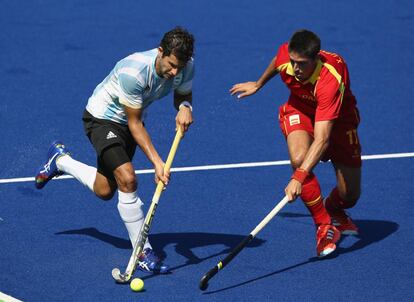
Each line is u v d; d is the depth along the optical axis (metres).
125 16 48.75
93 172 25.66
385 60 43.44
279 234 26.64
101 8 50.03
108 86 23.98
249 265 24.67
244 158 32.44
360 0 52.22
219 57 43.28
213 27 47.34
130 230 23.77
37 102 37.53
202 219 27.58
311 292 23.17
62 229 26.66
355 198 26.19
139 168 31.33
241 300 22.66
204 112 36.81
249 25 47.75
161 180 23.00
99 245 25.69
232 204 28.62
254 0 51.88
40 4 50.53
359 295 23.03
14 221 27.06
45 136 34.03
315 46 22.50
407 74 41.72
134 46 44.41
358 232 26.94
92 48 44.09
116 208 28.16
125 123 24.14
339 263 24.88
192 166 31.59
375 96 39.03
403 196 29.42
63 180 30.02
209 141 33.91
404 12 50.38
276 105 37.78
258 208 28.36
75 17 48.47
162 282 23.58
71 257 24.91
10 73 40.75
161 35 46.00
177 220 27.48
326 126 23.00
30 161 31.72
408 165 32.03
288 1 51.75
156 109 36.84
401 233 26.86
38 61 42.34
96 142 23.94
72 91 38.91
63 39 45.25
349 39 46.06
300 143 24.44
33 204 28.28
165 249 25.59
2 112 36.25
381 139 34.47
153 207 23.09
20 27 46.78
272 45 44.97
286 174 31.05
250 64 42.50
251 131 35.00
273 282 23.69
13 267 24.23
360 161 25.66
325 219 24.83
